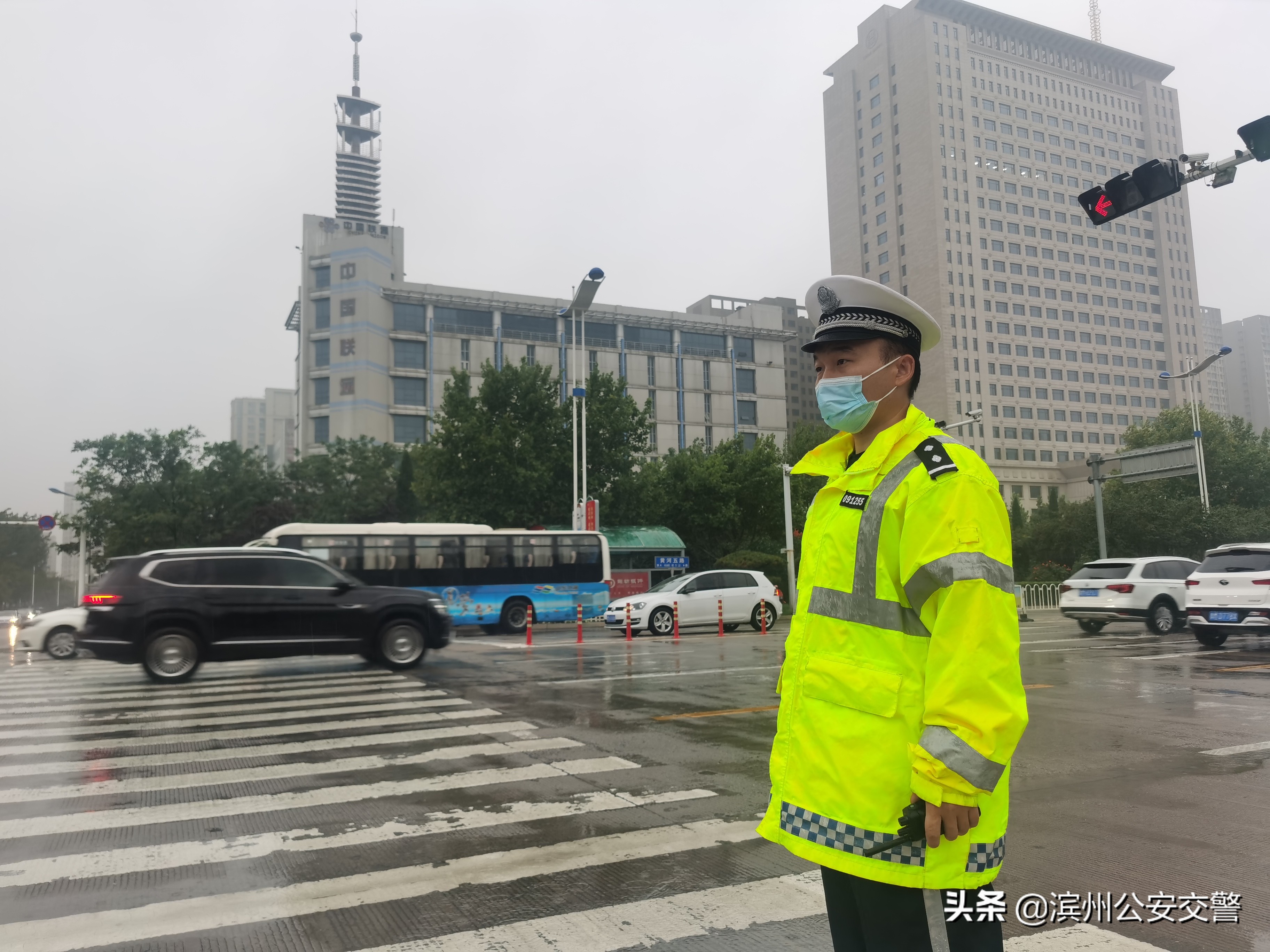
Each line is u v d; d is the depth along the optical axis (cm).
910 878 160
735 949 311
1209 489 4128
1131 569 1675
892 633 169
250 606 1116
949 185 9038
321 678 1120
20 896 374
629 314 7812
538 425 3047
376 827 468
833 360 199
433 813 494
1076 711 802
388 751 662
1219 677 1041
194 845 442
